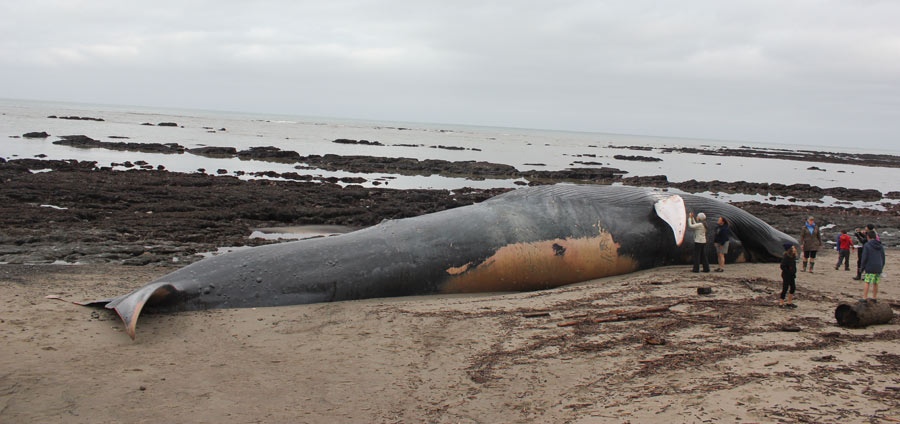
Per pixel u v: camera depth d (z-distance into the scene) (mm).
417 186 32375
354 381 6223
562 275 10852
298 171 37375
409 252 9984
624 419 4934
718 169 59906
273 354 7020
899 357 6070
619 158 71625
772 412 4770
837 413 4699
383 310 8805
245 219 18578
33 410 5422
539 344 7145
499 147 84938
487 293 10469
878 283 9984
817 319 7816
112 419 5309
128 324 7371
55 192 20312
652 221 11781
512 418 5254
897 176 61625
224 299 8914
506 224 10617
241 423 5281
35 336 7285
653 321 7871
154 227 16125
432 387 6039
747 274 11211
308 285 9328
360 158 46156
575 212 11172
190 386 6070
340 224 18797
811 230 12062
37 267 11156
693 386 5492
